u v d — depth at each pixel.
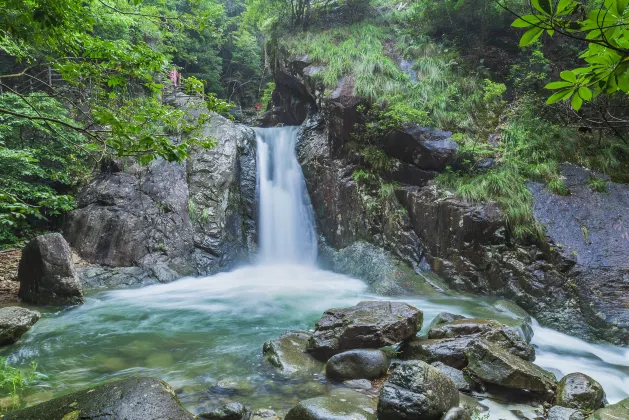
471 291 8.41
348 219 11.29
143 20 11.27
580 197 8.46
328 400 3.71
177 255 10.64
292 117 16.52
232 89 25.22
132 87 12.95
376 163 10.78
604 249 7.54
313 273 10.95
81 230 10.66
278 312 7.59
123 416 2.83
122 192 11.26
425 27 13.52
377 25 14.41
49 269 7.68
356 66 11.98
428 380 3.63
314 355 5.32
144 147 3.54
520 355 5.04
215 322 6.99
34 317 6.34
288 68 14.26
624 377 5.29
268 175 13.99
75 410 2.86
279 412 3.91
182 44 19.00
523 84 10.77
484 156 9.62
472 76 11.66
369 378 4.65
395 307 5.80
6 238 10.85
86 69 4.32
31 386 4.42
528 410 4.06
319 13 15.48
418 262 9.47
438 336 5.54
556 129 9.69
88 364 5.09
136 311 7.58
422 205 9.59
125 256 10.29
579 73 1.40
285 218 12.83
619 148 9.34
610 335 6.36
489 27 12.37
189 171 12.15
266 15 16.33
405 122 10.23
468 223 8.55
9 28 4.33
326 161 12.15
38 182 11.40
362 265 10.21
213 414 3.67
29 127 10.30
